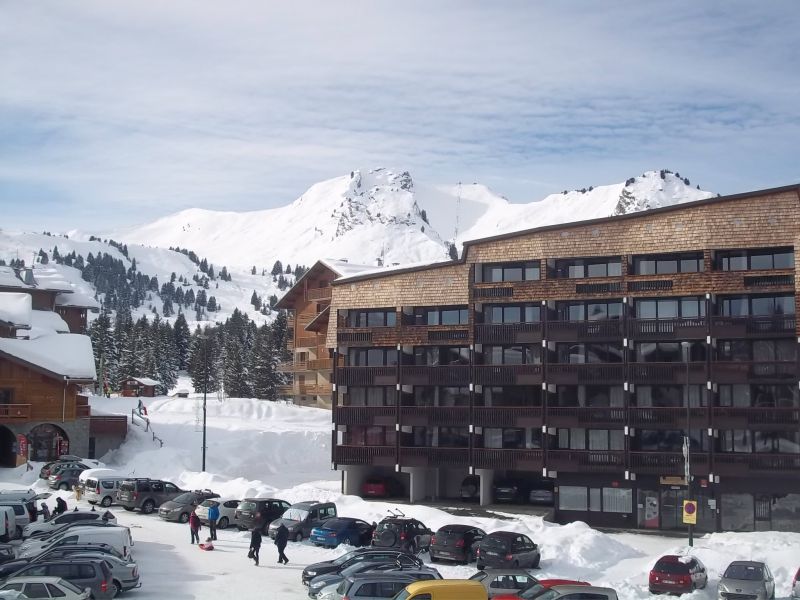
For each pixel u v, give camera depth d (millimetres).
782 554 53250
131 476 81375
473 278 77500
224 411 123125
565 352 74812
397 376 79625
